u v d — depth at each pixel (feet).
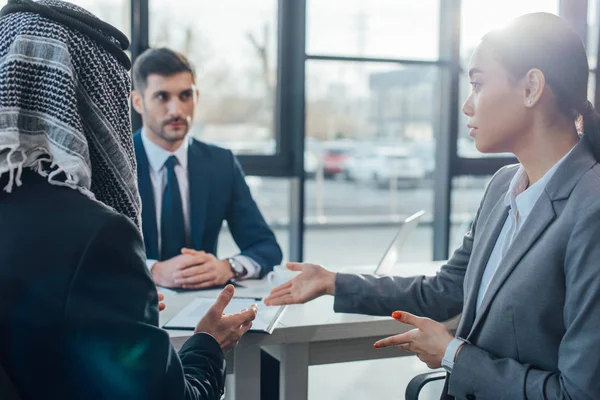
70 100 2.67
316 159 35.22
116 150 2.89
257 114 11.36
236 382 5.41
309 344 5.56
